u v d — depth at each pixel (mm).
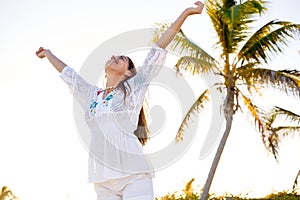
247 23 18406
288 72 19172
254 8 17719
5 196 18188
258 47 19047
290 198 20547
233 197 20188
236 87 19250
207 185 19328
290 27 18750
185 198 20344
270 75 18625
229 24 18281
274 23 19000
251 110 19531
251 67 19297
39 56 5789
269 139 19484
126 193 4688
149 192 4719
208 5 18859
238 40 18906
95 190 4898
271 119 20641
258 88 19141
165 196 20516
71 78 5262
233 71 19297
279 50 18875
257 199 20234
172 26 5090
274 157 19469
